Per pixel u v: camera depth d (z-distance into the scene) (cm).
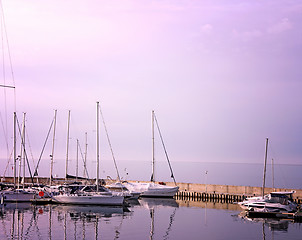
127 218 4369
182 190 6662
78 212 4722
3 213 4588
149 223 4103
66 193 5491
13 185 5897
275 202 4600
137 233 3631
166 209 5116
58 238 3409
